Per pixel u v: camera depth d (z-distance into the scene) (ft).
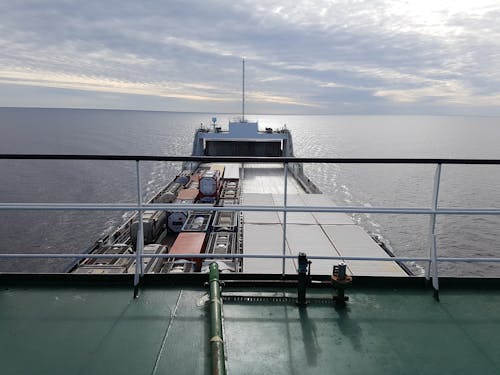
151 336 8.43
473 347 8.17
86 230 122.52
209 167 125.90
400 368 7.47
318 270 39.63
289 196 81.61
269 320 9.20
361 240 49.11
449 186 199.52
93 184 199.72
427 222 128.47
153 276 11.00
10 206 9.70
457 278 11.00
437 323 9.12
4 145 382.22
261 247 46.42
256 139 121.19
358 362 7.65
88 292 10.46
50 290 10.55
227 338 8.45
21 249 105.91
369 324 9.06
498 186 197.57
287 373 7.31
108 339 8.29
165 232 74.23
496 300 10.27
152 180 213.05
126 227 75.10
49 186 193.47
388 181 219.00
